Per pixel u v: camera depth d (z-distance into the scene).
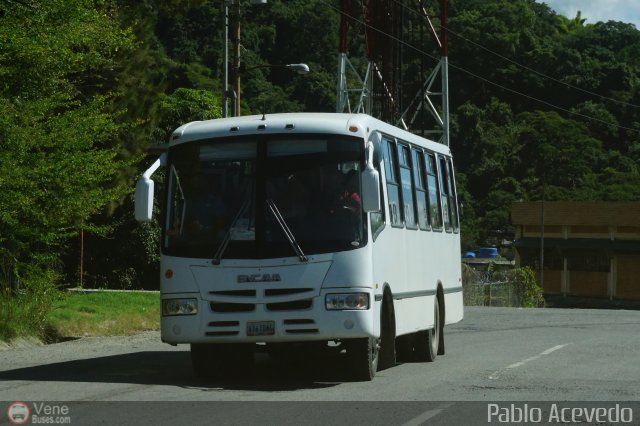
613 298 69.38
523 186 96.12
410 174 16.19
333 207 12.78
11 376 13.83
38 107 20.19
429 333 16.61
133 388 12.38
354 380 13.35
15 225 19.78
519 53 106.94
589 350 18.58
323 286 12.53
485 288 50.84
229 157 13.09
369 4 43.09
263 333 12.52
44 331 20.61
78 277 37.38
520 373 14.32
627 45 116.31
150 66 32.50
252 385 12.88
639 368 15.09
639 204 69.69
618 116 103.81
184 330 12.72
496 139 98.38
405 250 15.24
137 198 12.93
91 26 22.50
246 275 12.59
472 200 95.44
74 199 20.22
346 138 13.03
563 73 106.25
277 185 12.88
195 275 12.73
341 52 41.38
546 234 72.31
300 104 83.94
